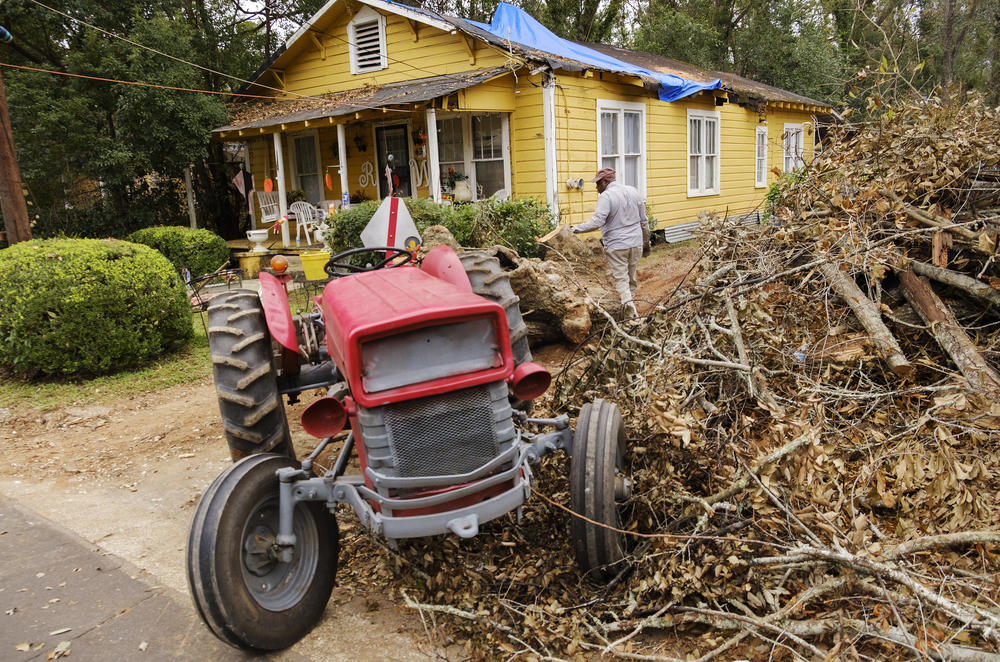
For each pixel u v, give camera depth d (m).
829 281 4.07
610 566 3.04
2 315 6.89
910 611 2.54
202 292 11.46
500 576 3.25
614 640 2.89
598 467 2.98
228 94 15.05
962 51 24.77
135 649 3.04
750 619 2.58
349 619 3.18
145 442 5.51
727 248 4.48
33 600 3.42
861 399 3.56
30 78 12.73
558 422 3.22
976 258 4.07
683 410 3.52
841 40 25.02
